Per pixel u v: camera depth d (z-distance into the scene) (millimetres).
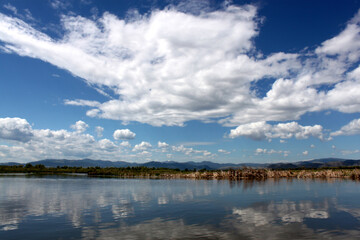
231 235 18453
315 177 113688
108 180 113375
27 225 22766
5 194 50719
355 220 23047
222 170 132750
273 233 18891
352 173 107875
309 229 19953
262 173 119688
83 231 20312
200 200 38594
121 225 22156
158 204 35000
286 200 36969
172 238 17906
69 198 43156
